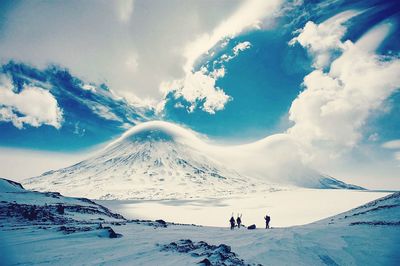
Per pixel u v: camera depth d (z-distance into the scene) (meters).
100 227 22.84
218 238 22.78
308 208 93.69
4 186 51.75
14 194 45.38
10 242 17.59
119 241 18.73
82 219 32.94
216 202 127.31
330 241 19.56
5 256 14.10
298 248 17.69
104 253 15.22
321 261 15.16
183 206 111.69
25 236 19.72
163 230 27.53
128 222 34.06
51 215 31.16
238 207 105.75
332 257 15.81
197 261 13.40
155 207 105.81
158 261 13.62
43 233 20.91
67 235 19.94
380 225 24.38
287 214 82.38
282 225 64.56
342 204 102.06
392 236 19.88
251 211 92.19
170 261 13.59
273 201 120.88
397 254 15.73
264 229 31.00
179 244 17.77
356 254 16.22
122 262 13.44
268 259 14.95
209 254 14.56
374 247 17.36
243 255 15.53
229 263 13.13
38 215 29.72
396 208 30.16
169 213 88.69
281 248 17.66
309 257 15.77
